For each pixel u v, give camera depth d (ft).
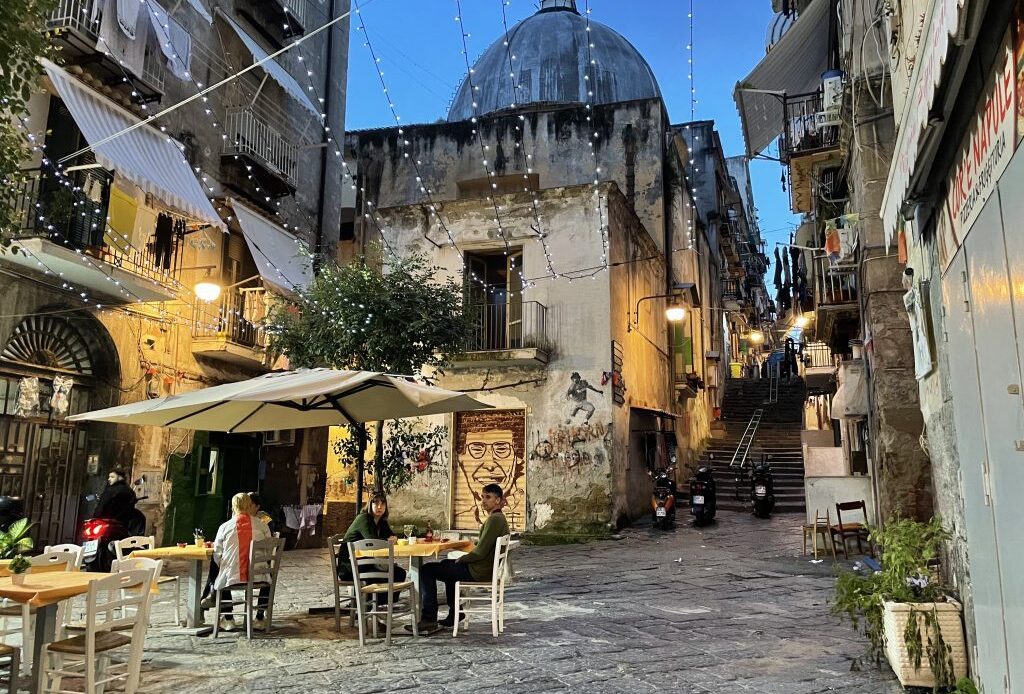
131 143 34.58
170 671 17.62
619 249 53.62
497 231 52.80
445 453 51.06
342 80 59.62
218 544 21.70
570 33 85.35
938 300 15.92
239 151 45.73
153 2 39.01
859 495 37.88
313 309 38.09
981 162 11.42
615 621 23.44
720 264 107.76
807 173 46.29
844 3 35.27
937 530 17.07
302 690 16.08
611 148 69.05
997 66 10.25
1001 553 11.60
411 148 71.82
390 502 51.49
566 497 48.37
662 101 68.74
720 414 90.53
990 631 12.60
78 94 32.76
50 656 16.02
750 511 58.95
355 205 70.95
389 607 20.35
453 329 38.86
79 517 35.94
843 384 43.01
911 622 15.96
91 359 37.52
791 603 26.45
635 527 51.03
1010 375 10.53
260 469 47.39
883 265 31.19
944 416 16.43
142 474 39.14
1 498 28.27
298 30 53.06
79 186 33.86
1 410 32.68
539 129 70.03
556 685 16.47
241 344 43.96
